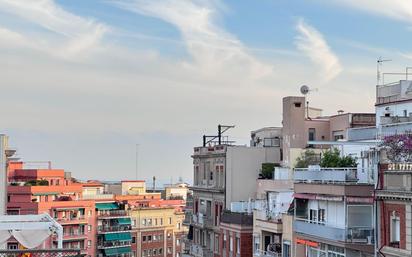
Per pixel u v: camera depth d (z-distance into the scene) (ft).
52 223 68.44
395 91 158.61
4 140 204.03
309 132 196.65
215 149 214.69
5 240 67.56
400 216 109.60
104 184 458.09
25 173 353.72
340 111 208.95
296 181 147.84
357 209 125.59
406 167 110.22
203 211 223.71
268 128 217.97
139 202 414.00
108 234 374.43
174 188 510.99
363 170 128.57
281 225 155.22
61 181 365.81
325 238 131.13
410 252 106.01
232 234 184.65
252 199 196.44
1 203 201.87
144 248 408.87
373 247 121.70
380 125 144.46
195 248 224.53
